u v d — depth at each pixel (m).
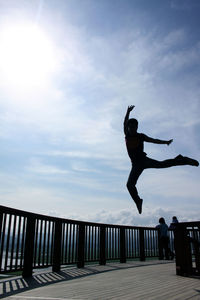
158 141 3.16
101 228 8.15
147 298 3.08
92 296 3.27
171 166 2.99
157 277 5.00
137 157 3.09
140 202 2.96
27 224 5.33
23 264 5.16
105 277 5.14
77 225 7.25
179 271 5.29
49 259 6.10
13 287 4.07
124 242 8.82
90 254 7.56
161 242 10.06
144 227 9.85
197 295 3.20
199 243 5.16
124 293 3.44
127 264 8.05
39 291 3.69
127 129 3.36
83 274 5.68
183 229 5.41
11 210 4.69
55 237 6.31
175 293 3.36
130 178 3.03
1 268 4.34
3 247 4.43
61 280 4.83
